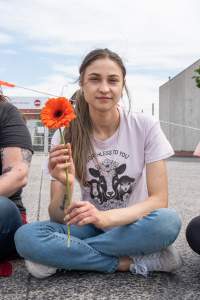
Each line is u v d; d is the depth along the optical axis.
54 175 2.19
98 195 2.51
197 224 2.30
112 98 2.35
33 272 2.29
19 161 2.41
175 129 21.92
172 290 2.14
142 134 2.45
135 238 2.25
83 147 2.48
